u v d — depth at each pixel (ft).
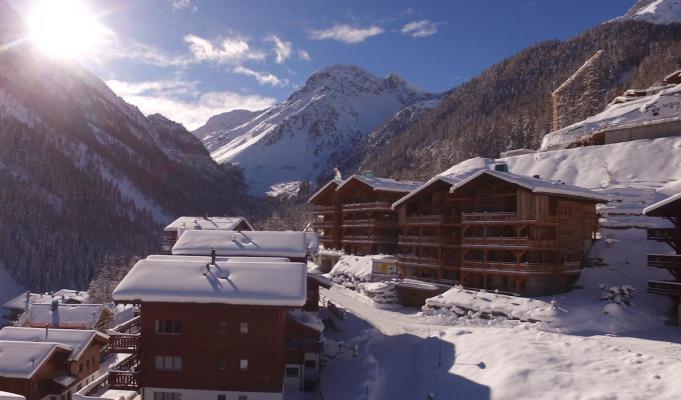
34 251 442.09
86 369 144.36
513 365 91.35
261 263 104.58
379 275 194.70
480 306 141.28
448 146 556.51
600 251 158.61
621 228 168.04
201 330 96.17
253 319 95.86
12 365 120.37
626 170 220.84
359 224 243.60
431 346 115.85
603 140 269.23
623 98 344.69
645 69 538.47
